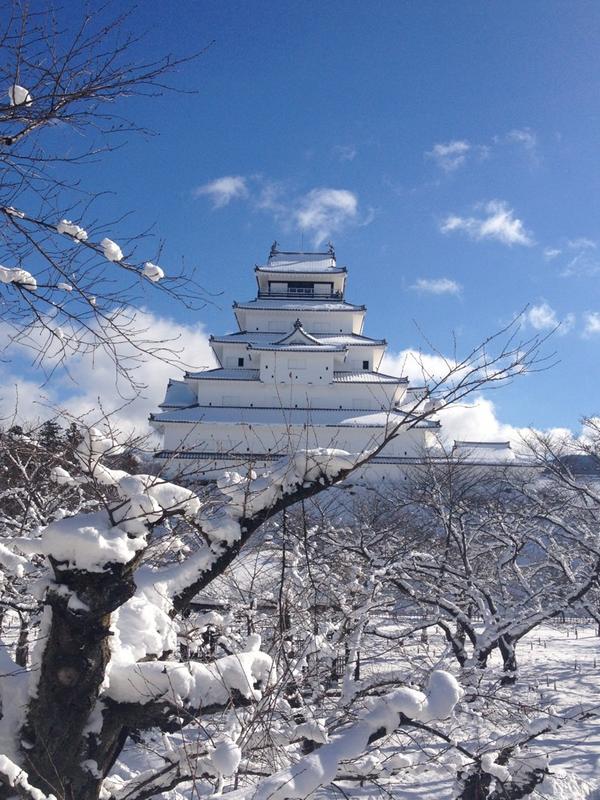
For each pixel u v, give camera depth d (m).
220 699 6.08
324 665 11.71
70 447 6.80
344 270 72.81
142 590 6.90
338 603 12.53
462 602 19.95
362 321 73.88
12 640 12.20
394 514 27.91
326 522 19.03
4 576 8.95
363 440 57.75
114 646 6.25
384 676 9.61
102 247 6.10
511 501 29.14
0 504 12.48
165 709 5.94
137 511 6.13
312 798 7.26
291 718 8.73
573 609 21.78
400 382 61.16
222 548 7.06
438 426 53.56
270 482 7.11
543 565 22.84
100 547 5.68
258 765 8.55
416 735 10.99
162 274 6.30
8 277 6.00
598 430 27.09
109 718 6.03
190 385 66.00
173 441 58.41
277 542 13.56
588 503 25.25
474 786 9.87
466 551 20.31
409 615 19.23
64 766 5.81
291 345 63.72
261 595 12.62
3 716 6.04
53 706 5.82
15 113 5.95
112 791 6.97
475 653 16.91
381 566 16.33
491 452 52.28
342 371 67.12
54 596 5.77
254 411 61.16
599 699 19.61
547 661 26.12
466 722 12.00
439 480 25.30
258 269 72.75
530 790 9.98
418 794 12.32
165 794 7.80
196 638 9.37
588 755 15.20
